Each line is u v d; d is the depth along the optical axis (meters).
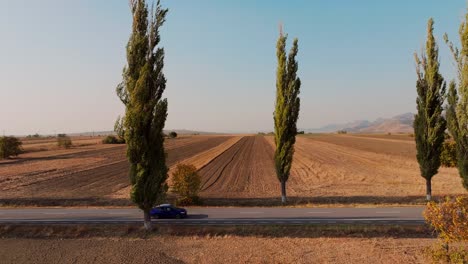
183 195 35.03
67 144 121.62
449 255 18.80
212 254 21.80
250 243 23.56
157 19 25.86
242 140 176.38
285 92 36.72
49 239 25.06
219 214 30.34
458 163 21.80
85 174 56.78
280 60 37.03
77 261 21.06
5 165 69.50
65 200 36.84
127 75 25.61
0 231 26.39
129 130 25.41
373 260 20.25
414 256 20.61
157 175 25.86
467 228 16.73
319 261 20.36
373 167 66.06
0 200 37.00
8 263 20.84
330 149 112.88
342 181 50.12
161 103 25.78
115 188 44.25
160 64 25.95
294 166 69.00
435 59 34.81
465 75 18.06
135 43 25.19
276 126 36.69
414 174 55.47
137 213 31.00
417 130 35.91
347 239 23.89
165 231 25.83
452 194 37.41
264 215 29.64
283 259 20.78
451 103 20.88
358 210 30.92
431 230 24.39
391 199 35.50
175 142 159.12
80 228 26.41
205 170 61.38
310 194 39.81
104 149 114.50
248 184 47.34
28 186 45.72
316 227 25.66
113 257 21.61
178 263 20.58
